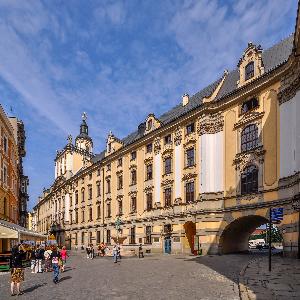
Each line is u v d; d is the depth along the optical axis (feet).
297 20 74.02
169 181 135.54
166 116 166.91
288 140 90.33
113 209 177.06
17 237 81.46
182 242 124.57
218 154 115.55
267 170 97.96
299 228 81.87
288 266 62.28
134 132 199.00
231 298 37.42
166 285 47.39
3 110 126.62
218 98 121.49
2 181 125.70
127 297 39.55
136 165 160.45
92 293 43.09
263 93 102.73
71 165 260.42
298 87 84.58
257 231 287.89
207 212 113.39
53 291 46.37
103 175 191.31
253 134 104.58
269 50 118.21
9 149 141.90
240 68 114.52
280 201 90.43
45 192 326.85
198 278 53.36
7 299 41.42
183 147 130.41
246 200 103.30
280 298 34.94
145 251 143.33
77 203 226.58
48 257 77.82
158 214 139.95
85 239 208.13
